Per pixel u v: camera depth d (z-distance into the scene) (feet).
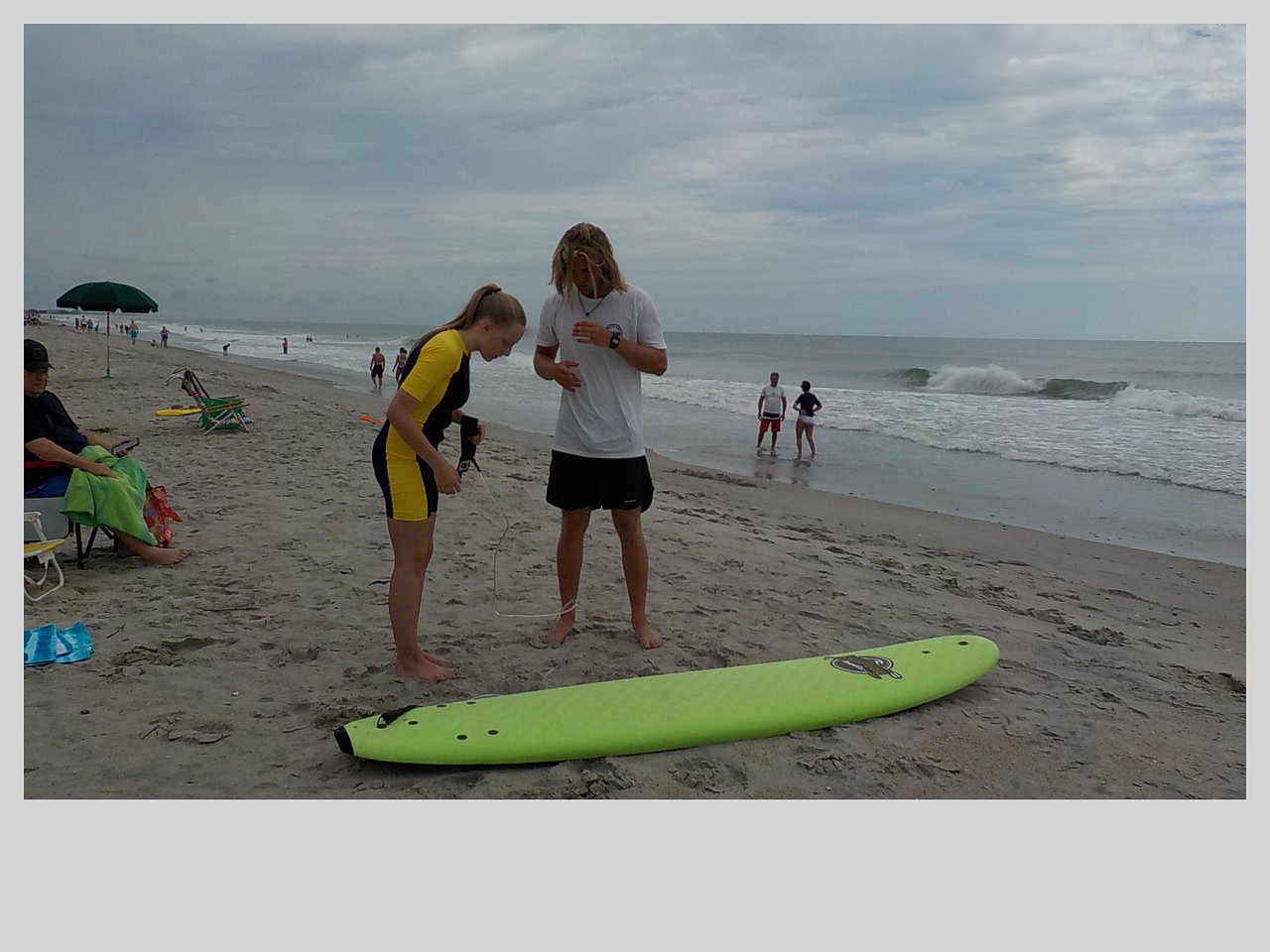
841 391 80.69
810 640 14.66
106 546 17.81
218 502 22.68
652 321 12.80
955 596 18.85
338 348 181.16
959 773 10.40
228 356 137.80
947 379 83.92
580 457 12.94
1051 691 13.15
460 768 10.00
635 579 13.70
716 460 43.93
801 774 10.23
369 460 30.58
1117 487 36.88
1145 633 17.70
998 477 39.27
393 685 11.98
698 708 11.20
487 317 11.77
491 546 19.40
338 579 16.38
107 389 52.44
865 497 34.78
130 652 12.57
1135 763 10.84
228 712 10.96
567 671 12.77
